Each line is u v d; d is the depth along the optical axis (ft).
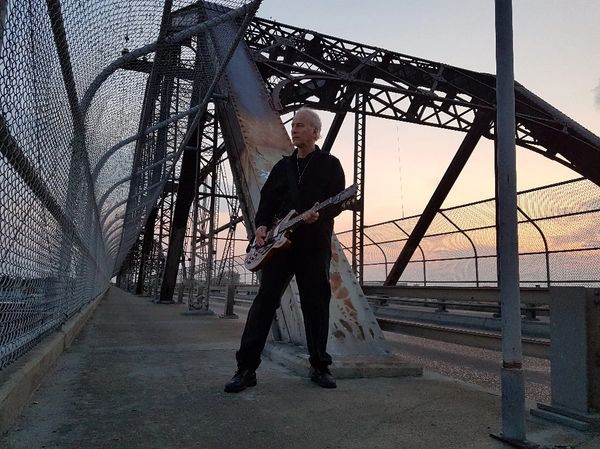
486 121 59.47
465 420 7.93
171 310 39.91
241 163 19.72
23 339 9.05
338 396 9.44
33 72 6.47
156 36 11.78
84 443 6.54
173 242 50.44
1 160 5.59
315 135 10.78
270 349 14.26
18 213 6.86
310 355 10.46
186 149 39.17
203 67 20.58
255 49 50.47
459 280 46.65
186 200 46.57
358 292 13.98
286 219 10.07
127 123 17.01
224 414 8.05
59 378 10.65
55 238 11.33
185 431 7.14
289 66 46.85
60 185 10.15
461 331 14.49
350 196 9.28
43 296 10.53
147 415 7.93
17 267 7.19
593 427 7.54
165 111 23.20
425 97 53.93
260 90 23.41
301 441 6.81
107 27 9.74
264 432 7.17
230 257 65.82
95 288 35.50
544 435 7.36
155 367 12.35
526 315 25.29
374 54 55.93
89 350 15.15
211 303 61.87
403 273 54.54
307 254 10.31
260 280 10.59
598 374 7.76
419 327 16.38
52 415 7.80
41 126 7.32
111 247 51.31
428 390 10.07
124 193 29.78
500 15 7.52
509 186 7.12
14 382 7.58
